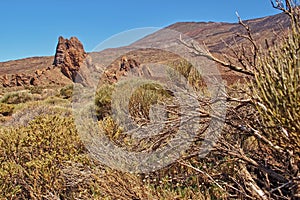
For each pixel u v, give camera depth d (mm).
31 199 3836
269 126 2230
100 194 3311
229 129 3592
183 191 3324
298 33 2170
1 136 4805
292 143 2156
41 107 11625
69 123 5461
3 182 3871
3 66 85812
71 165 4004
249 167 3545
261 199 2559
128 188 3146
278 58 2166
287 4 2406
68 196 3777
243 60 3021
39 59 89688
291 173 2781
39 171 3920
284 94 2043
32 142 4586
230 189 3146
